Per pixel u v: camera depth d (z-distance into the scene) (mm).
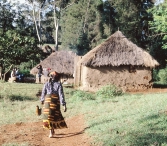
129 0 39562
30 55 24172
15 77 30219
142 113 9648
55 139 8211
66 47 67312
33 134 8867
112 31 47531
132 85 23453
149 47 38344
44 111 8109
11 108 14031
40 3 51562
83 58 24141
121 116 9828
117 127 8180
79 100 16141
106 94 16859
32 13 53625
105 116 10227
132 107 11867
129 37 39719
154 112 9445
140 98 14961
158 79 32562
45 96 8211
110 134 7543
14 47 23281
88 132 8250
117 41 23906
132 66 23438
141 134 7105
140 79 23500
